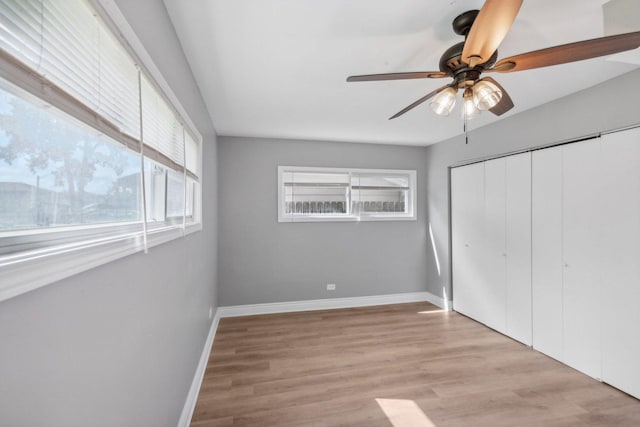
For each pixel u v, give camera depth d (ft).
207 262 8.97
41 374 1.77
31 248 1.86
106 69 2.70
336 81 7.36
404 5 4.67
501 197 10.46
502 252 10.41
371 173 14.05
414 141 13.62
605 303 7.34
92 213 2.67
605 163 7.35
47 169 2.07
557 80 7.41
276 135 12.51
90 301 2.31
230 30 5.23
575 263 8.04
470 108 5.51
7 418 1.51
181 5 4.55
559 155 8.48
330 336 10.29
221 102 8.69
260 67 6.61
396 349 9.28
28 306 1.66
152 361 3.76
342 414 6.25
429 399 6.76
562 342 8.39
